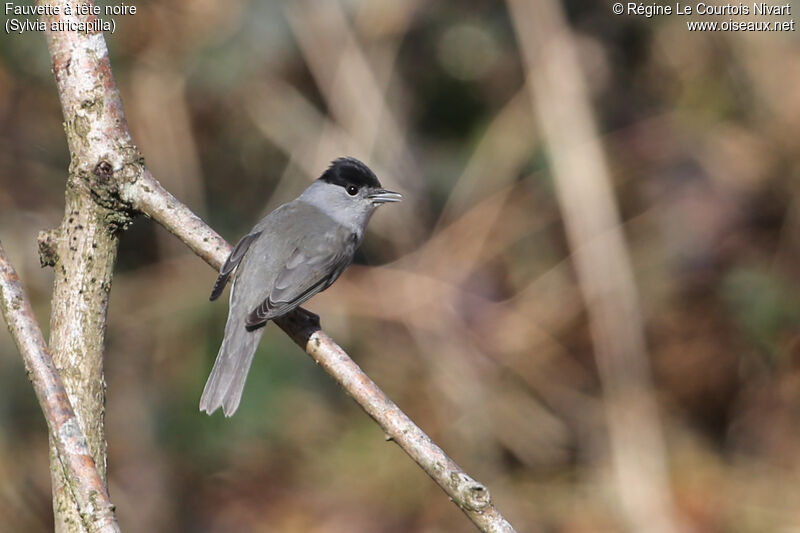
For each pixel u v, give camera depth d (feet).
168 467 38.63
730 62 45.75
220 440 38.29
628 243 45.91
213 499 38.99
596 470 40.88
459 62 44.52
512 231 43.68
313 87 43.11
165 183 40.81
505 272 43.39
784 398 43.39
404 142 43.34
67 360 16.87
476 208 43.73
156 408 38.45
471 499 14.88
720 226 45.50
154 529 37.96
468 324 42.34
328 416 40.19
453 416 41.06
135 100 40.75
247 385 37.81
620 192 46.47
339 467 39.58
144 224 40.55
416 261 42.86
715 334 44.57
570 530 39.47
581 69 45.09
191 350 38.86
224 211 42.22
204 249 18.65
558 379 42.50
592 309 42.29
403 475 39.65
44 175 39.78
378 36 42.98
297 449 39.65
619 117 46.80
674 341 44.57
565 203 42.86
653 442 41.29
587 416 41.88
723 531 39.93
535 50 43.96
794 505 40.24
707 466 41.93
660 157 46.44
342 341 41.11
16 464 36.73
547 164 43.80
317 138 42.63
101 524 13.62
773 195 45.50
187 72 40.88
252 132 42.42
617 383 41.81
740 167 45.75
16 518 36.52
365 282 42.22
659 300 44.88
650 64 46.75
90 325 17.17
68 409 14.28
